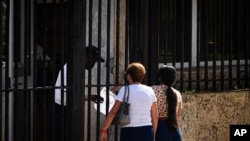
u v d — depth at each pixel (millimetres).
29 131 14758
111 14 16859
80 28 14969
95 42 16766
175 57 17328
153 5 16812
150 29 16828
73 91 15000
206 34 17906
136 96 13844
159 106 14414
